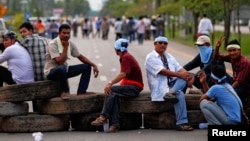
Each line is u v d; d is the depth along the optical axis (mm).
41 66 20656
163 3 130000
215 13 73125
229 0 62500
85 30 107375
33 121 19781
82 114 20047
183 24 94875
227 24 62750
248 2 62719
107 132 19828
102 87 33000
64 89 19859
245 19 110438
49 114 19953
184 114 19891
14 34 21031
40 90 19734
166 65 20125
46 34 101438
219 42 20594
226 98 17891
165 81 19875
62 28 20016
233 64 20047
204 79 19266
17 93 19641
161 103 19984
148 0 165375
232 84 20344
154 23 95000
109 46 79188
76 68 20453
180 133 19578
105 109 19547
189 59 54438
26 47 20719
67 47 20109
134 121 20359
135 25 90812
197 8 74062
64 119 20109
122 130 20266
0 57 20469
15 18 125625
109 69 44219
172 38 99812
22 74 20422
